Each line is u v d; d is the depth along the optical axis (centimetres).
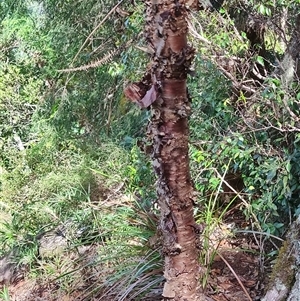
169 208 134
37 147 471
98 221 281
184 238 138
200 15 273
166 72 119
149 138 135
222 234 253
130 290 201
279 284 168
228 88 281
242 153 246
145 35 120
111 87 383
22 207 368
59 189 353
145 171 298
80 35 405
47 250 301
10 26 572
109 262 247
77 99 422
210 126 283
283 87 240
